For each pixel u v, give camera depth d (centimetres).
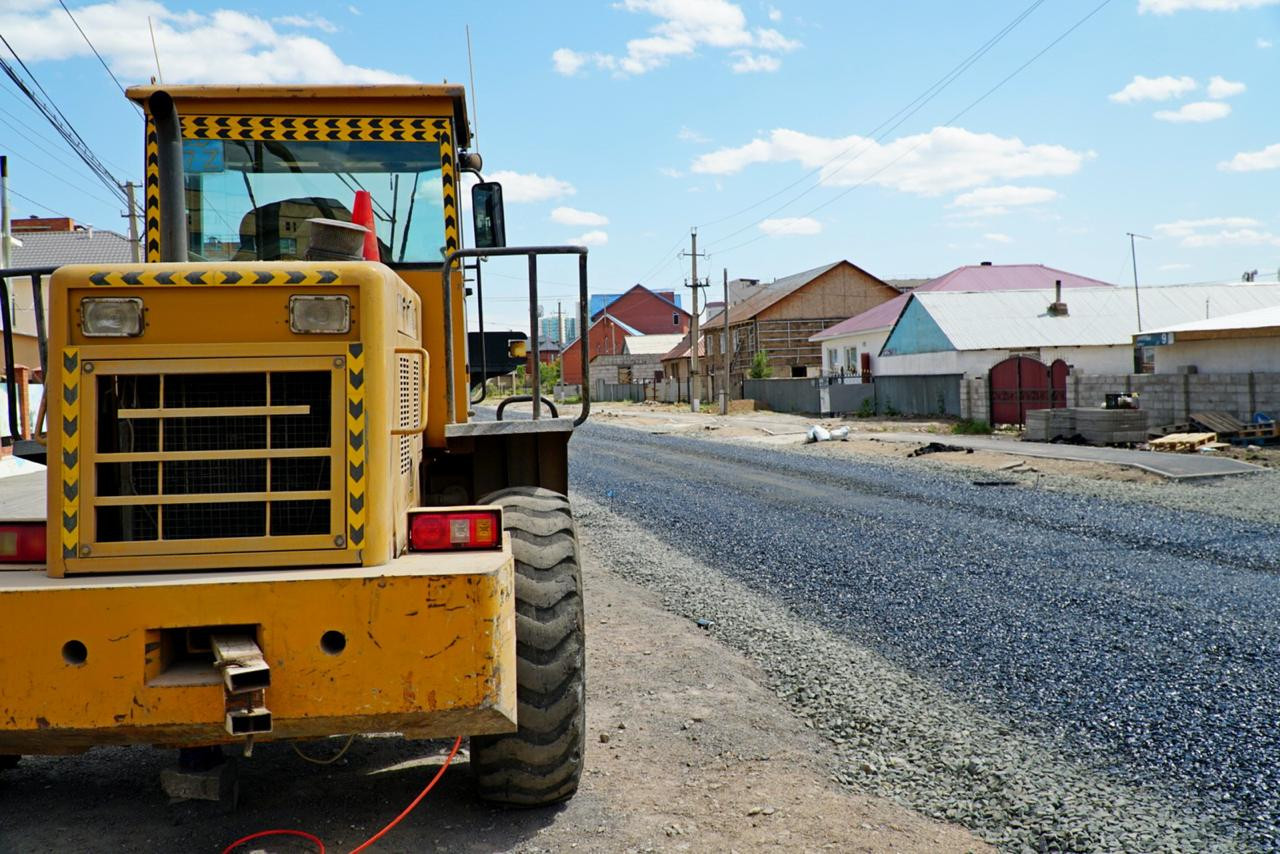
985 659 622
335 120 529
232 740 338
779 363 5719
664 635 699
